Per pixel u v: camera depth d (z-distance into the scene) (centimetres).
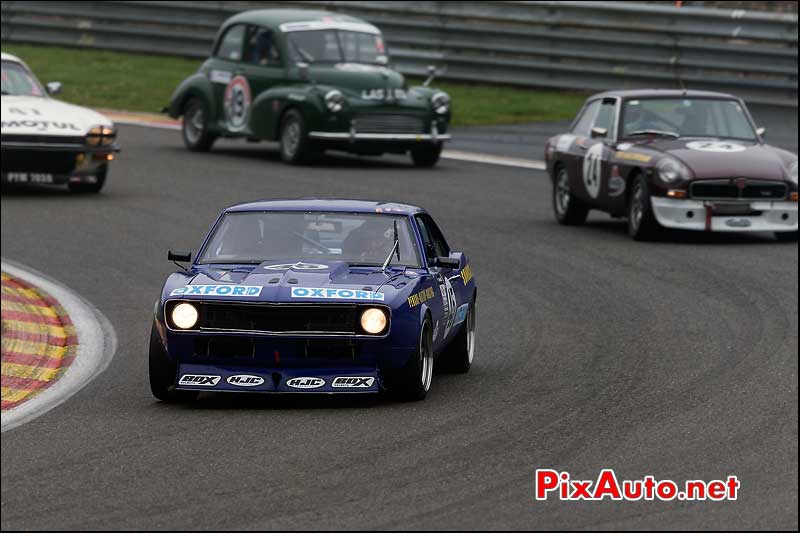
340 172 7888
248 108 8425
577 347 3862
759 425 2894
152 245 5634
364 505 2272
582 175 6316
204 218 6281
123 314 4359
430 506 2267
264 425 2883
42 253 5431
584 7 9775
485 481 2430
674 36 9400
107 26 11850
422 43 10481
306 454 2625
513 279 5016
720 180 5747
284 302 2992
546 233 6122
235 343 3020
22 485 2408
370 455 2617
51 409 3069
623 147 6078
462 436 2784
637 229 5928
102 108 9988
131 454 2630
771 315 4334
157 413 3020
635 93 6338
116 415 2998
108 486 2397
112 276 5006
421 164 8231
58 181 6794
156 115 10000
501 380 3416
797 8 9525
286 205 3450
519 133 8988
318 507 2259
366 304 2997
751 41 9438
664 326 4166
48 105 7000
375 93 8012
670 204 5772
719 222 5766
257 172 7812
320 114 7975
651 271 5178
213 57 8756
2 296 4516
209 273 3178
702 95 6309
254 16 8600
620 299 4634
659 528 2156
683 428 2866
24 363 3628
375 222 3381
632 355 3738
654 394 3225
